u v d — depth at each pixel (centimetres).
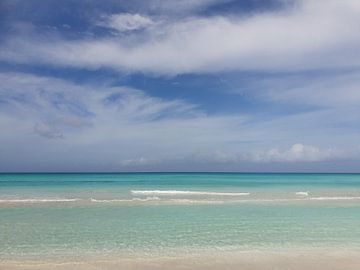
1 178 8025
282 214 2166
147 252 1293
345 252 1292
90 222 1864
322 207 2481
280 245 1402
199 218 2009
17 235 1555
